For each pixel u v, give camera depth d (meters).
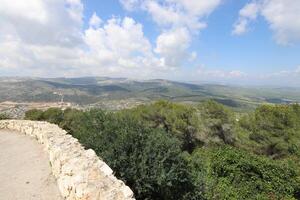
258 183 15.73
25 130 15.33
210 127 28.81
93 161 6.87
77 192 5.53
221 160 15.92
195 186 10.27
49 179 7.61
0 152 10.77
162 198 9.38
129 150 9.43
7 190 6.89
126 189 5.39
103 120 10.98
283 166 16.06
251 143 26.36
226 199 14.16
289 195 15.43
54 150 8.37
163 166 9.31
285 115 26.09
